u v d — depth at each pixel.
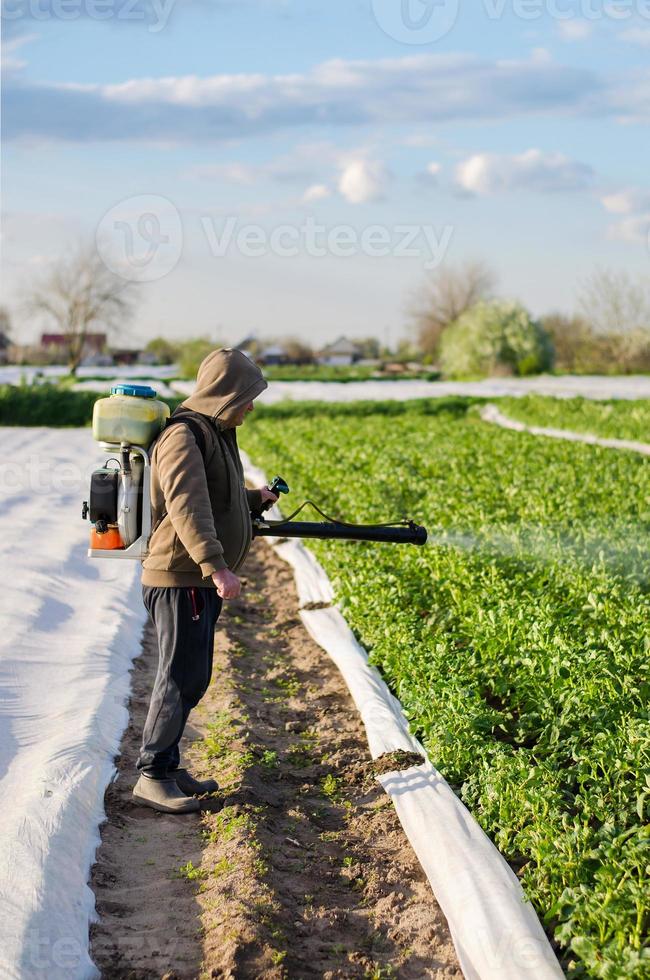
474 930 3.61
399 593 7.59
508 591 7.24
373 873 4.21
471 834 4.28
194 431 4.39
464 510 10.87
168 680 4.59
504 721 5.62
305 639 7.94
